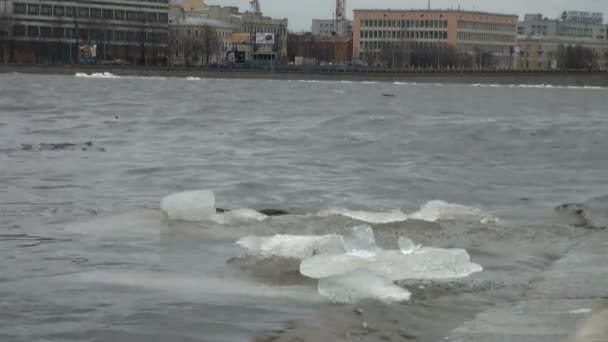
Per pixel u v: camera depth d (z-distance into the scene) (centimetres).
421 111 8769
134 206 2378
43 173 3058
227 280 1574
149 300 1449
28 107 7806
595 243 1947
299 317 1368
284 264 1681
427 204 2277
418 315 1376
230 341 1269
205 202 2189
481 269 1661
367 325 1334
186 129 5428
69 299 1446
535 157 4025
